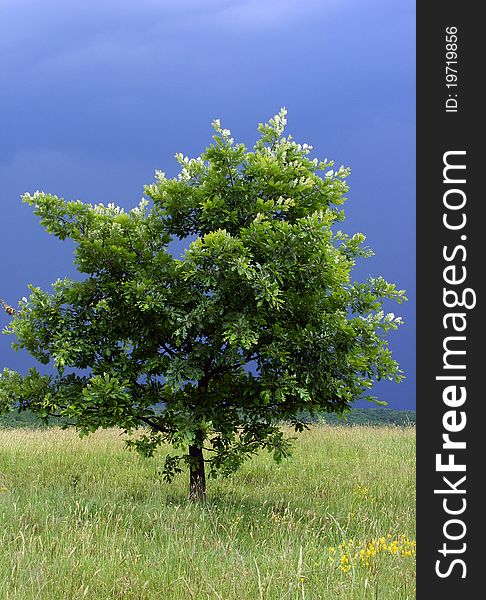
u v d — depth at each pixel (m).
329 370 10.28
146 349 10.87
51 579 6.07
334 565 6.58
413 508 10.63
